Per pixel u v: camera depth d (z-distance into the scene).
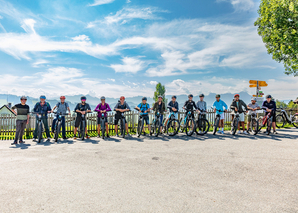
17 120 7.91
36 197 3.21
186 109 9.64
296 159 5.40
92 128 11.68
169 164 5.00
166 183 3.80
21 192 3.39
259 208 2.88
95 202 3.05
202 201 3.09
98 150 6.57
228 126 12.45
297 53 16.92
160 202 3.05
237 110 9.65
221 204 3.00
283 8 16.44
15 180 3.94
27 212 2.76
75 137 8.95
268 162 5.13
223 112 9.98
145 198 3.18
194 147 6.92
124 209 2.84
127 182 3.85
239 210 2.82
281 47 17.28
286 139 8.34
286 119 12.62
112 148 6.86
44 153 6.18
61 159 5.48
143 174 4.29
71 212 2.76
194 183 3.80
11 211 2.78
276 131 10.53
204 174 4.29
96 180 3.95
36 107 8.54
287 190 3.50
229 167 4.75
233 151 6.31
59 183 3.79
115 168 4.70
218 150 6.46
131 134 10.26
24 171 4.48
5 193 3.35
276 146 7.01
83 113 8.72
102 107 9.30
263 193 3.38
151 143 7.70
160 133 10.05
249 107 9.82
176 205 2.96
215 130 9.57
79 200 3.11
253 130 9.66
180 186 3.66
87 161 5.29
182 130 10.30
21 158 5.59
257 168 4.68
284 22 16.83
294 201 3.10
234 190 3.49
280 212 2.77
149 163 5.09
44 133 10.59
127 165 4.93
